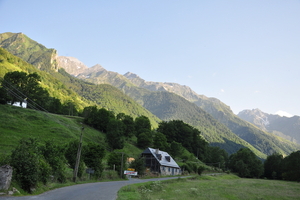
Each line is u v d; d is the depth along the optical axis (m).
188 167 112.94
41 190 26.25
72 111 170.75
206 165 154.50
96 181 48.09
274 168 146.38
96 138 116.50
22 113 104.06
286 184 79.94
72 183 37.59
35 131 91.12
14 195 21.81
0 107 102.31
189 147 175.38
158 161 95.62
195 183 61.88
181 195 36.75
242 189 54.12
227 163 180.62
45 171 28.92
